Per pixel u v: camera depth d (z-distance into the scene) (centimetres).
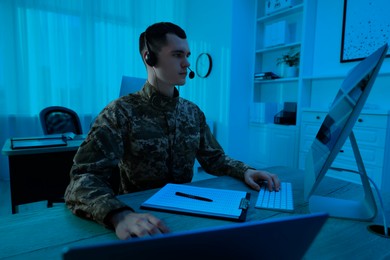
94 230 61
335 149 62
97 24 365
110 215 61
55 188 179
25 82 330
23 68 328
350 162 244
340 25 287
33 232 59
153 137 102
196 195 82
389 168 228
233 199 79
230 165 108
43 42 336
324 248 54
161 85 104
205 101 410
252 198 83
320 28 305
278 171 117
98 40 368
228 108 369
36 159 171
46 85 342
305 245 33
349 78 79
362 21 265
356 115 57
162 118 105
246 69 374
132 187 106
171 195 81
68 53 353
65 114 272
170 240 27
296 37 331
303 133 295
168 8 421
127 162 104
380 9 252
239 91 372
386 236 60
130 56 395
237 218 67
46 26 335
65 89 354
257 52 366
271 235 31
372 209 69
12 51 321
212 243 29
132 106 101
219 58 380
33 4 326
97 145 86
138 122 100
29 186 171
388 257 51
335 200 81
